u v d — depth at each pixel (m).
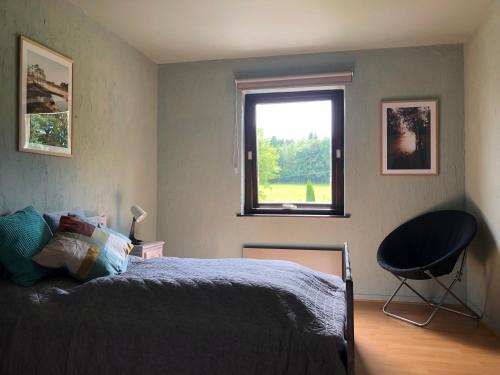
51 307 1.72
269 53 3.70
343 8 2.79
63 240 2.02
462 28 3.12
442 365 2.23
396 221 3.53
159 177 4.00
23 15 2.29
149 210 3.85
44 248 1.97
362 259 3.58
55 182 2.56
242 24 3.06
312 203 3.81
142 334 1.60
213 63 3.89
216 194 3.88
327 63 3.66
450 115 3.45
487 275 2.90
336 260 3.56
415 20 2.97
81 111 2.81
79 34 2.79
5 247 1.91
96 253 2.04
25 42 2.28
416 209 3.50
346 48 3.57
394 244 3.35
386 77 3.56
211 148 3.89
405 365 2.23
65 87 2.63
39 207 2.42
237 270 2.06
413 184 3.51
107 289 1.78
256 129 3.91
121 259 2.18
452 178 3.44
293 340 1.47
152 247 3.19
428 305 3.39
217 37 3.32
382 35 3.27
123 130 3.38
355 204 3.60
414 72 3.51
